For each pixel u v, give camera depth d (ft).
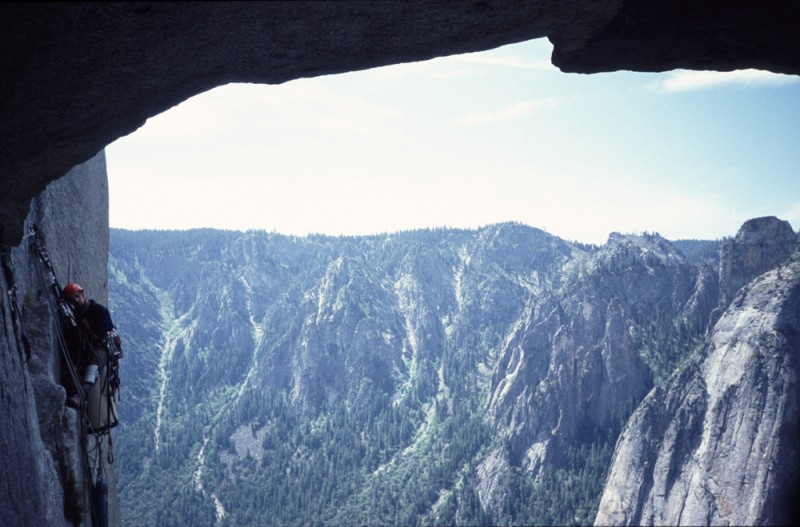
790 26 23.36
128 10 17.26
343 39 20.95
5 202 24.90
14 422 24.89
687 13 23.13
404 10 20.21
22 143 21.95
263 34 19.84
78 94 20.31
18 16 16.49
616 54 25.54
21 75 18.70
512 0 21.16
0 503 22.98
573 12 22.54
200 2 17.70
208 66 20.84
